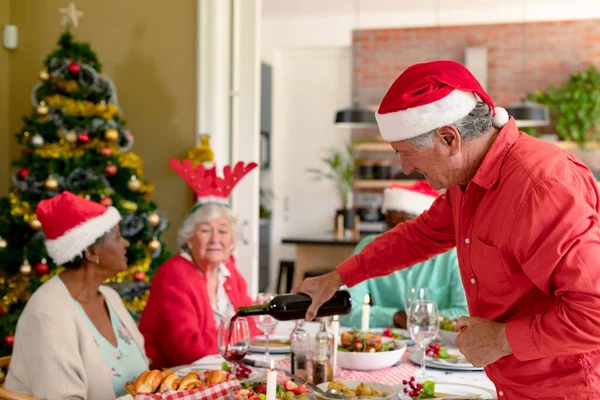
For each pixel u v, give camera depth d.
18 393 1.69
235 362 1.77
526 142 1.34
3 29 4.04
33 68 4.07
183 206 3.88
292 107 7.99
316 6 7.34
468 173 1.38
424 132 1.35
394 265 1.77
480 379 1.89
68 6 4.02
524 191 1.27
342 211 6.68
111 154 3.39
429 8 7.46
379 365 1.98
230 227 2.59
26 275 3.26
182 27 3.87
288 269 7.76
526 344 1.26
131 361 2.06
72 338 1.83
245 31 3.90
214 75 3.83
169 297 2.40
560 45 7.35
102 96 3.48
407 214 2.98
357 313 2.69
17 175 3.33
